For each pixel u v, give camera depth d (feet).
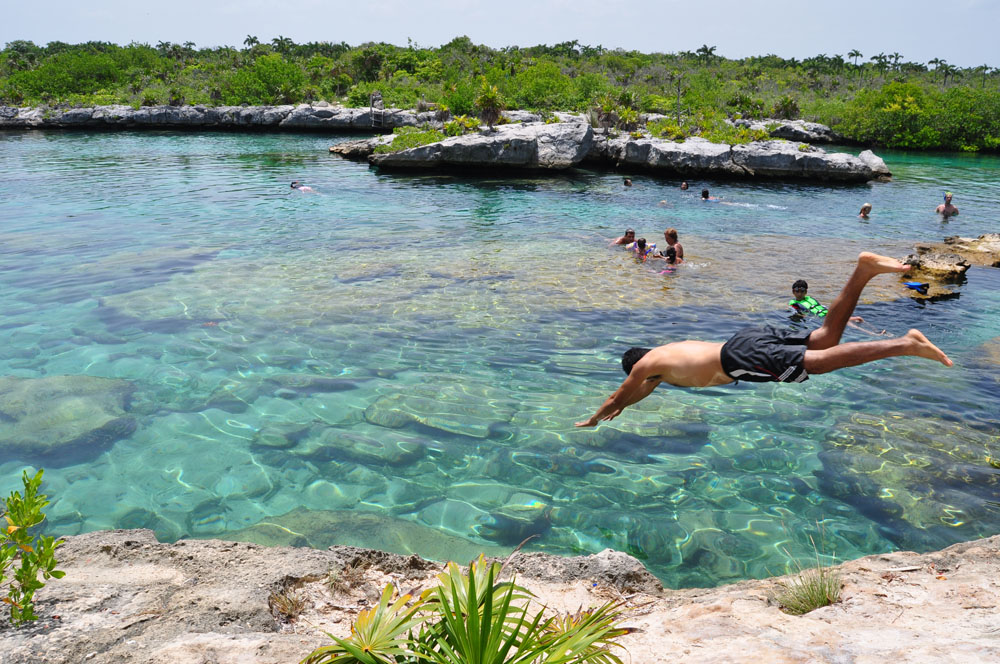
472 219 71.41
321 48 385.70
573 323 37.47
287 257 52.29
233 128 215.51
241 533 19.20
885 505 20.57
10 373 30.14
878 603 13.38
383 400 27.73
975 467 22.70
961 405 27.66
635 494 21.24
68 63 281.13
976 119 185.16
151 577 14.25
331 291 42.96
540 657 9.46
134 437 24.67
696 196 92.27
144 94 236.02
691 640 12.30
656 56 417.49
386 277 46.62
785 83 322.75
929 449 23.95
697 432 25.29
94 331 35.42
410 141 120.37
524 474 22.38
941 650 10.64
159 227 63.93
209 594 13.47
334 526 19.51
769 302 42.01
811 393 28.91
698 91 246.68
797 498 20.98
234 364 31.24
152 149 147.23
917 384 29.86
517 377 30.22
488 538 19.01
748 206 84.17
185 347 33.24
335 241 58.85
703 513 20.22
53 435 24.75
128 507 20.52
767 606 13.93
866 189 104.06
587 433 25.11
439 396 28.17
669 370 13.35
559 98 226.79
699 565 17.88
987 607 12.82
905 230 69.87
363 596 14.71
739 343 12.98
